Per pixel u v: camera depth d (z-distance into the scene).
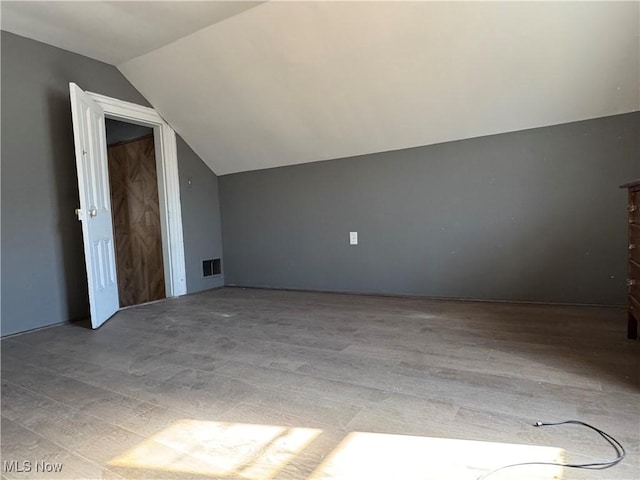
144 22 2.56
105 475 1.07
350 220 3.54
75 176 2.96
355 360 1.86
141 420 1.36
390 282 3.41
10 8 2.34
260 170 3.99
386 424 1.28
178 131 3.79
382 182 3.36
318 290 3.78
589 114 2.57
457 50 2.39
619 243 2.59
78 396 1.56
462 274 3.10
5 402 1.52
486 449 1.12
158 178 3.77
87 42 2.81
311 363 1.84
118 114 3.27
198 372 1.78
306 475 1.05
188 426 1.31
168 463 1.12
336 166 3.57
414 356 1.88
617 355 1.80
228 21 2.55
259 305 3.21
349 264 3.60
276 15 2.44
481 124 2.85
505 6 2.10
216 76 3.07
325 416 1.35
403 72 2.62
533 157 2.78
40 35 2.68
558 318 2.44
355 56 2.59
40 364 1.95
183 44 2.85
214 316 2.86
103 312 2.78
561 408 1.34
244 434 1.25
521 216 2.85
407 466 1.07
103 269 2.85
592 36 2.15
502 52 2.34
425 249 3.23
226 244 4.30
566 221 2.72
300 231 3.83
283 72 2.86
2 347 2.25
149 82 3.33
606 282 2.65
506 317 2.52
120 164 4.37
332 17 2.37
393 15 2.28
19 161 2.64
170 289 3.78
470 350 1.93
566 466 1.04
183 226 3.88
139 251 4.29
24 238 2.65
